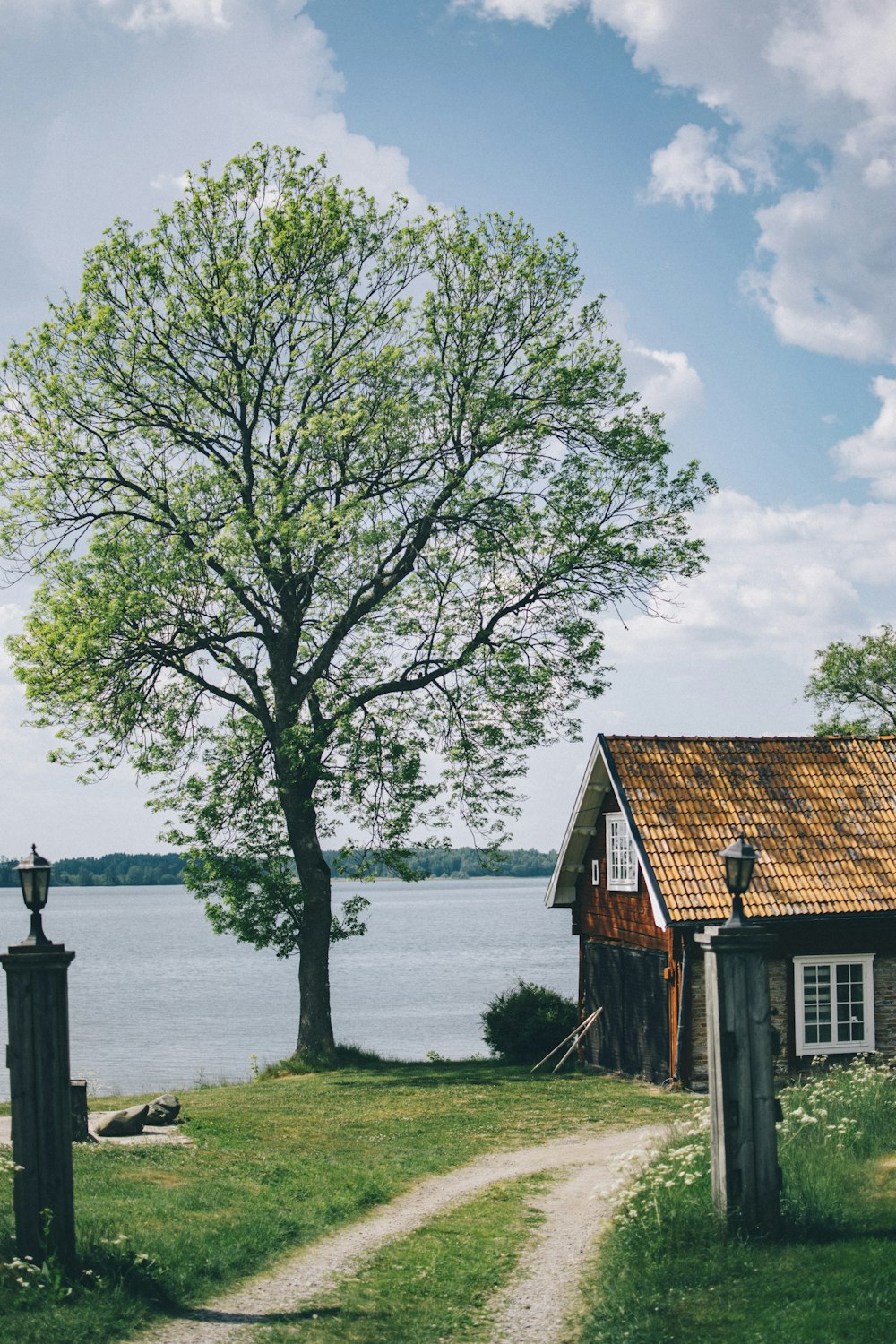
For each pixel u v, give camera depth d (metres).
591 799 30.72
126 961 104.38
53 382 30.48
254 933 31.80
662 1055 27.14
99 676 30.19
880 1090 17.84
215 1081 36.28
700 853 27.42
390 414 30.39
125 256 30.89
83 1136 18.59
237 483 30.58
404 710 32.25
